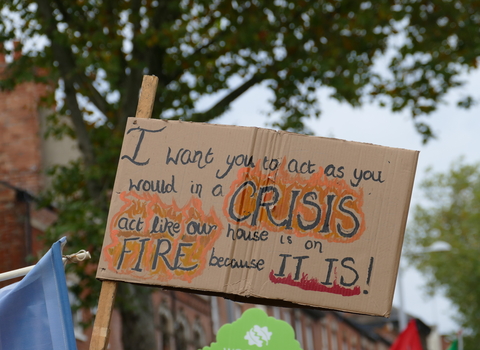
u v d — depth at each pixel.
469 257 35.28
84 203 11.14
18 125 16.81
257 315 6.34
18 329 3.45
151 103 3.85
